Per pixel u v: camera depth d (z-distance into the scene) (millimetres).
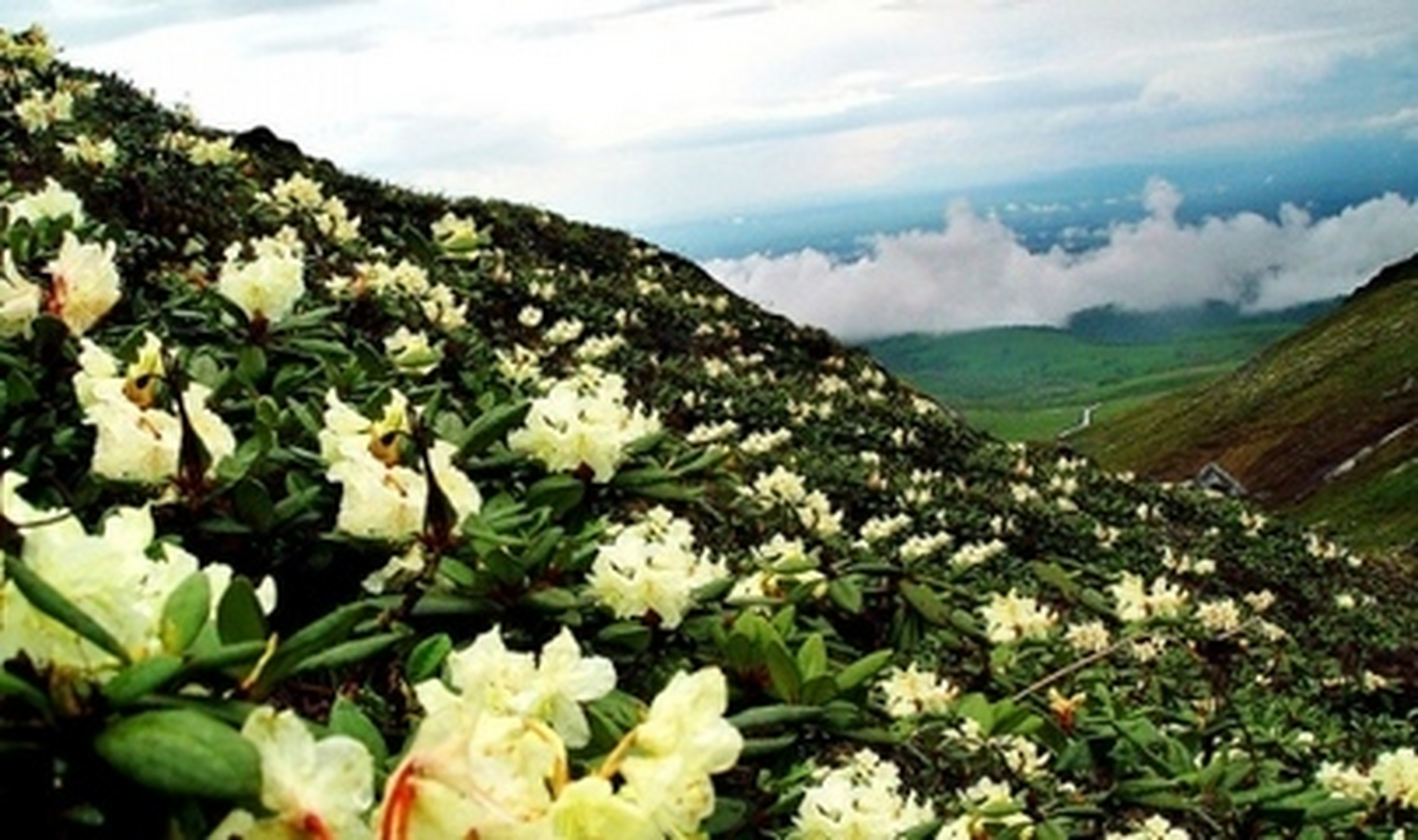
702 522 5707
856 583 4367
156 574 1618
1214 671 9398
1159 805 4664
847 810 2639
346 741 1319
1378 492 69625
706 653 2896
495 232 22969
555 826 1481
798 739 2787
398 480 2566
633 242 28000
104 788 1328
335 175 21281
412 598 2564
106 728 1323
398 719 2287
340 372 3783
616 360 16781
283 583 2809
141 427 2605
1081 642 7617
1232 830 4711
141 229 8555
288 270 3889
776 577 3959
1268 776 5941
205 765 1264
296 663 1550
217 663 1435
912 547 10883
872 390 23812
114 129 12430
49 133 9633
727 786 2654
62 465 3004
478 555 2729
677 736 1648
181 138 10438
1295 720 9562
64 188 8742
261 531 2730
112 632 1422
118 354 3131
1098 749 4930
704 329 22031
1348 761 9164
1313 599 18672
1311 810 4742
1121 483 22938
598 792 1491
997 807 4031
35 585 1328
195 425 2715
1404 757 5457
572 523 3199
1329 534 24141
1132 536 18047
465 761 1329
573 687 1952
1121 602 7344
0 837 1305
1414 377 85750
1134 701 7004
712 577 3279
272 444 2939
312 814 1279
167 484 2639
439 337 6242
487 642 1964
